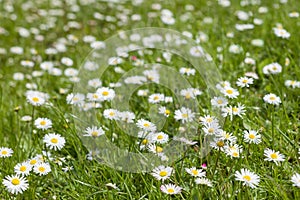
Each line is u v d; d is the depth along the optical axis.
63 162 1.02
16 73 1.39
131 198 0.96
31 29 1.77
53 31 1.79
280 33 1.28
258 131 1.03
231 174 0.98
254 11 1.45
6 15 1.94
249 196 0.95
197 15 1.65
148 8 1.82
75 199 0.98
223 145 0.97
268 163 1.01
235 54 1.33
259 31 1.42
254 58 1.29
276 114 1.12
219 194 0.97
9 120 1.20
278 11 1.50
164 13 1.60
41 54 1.54
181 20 1.62
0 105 1.23
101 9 1.94
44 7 2.06
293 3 1.54
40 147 1.07
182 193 0.98
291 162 1.02
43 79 1.36
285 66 1.23
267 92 1.18
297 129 1.07
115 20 1.76
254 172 0.97
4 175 1.02
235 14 1.55
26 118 1.15
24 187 0.96
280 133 1.05
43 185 1.01
